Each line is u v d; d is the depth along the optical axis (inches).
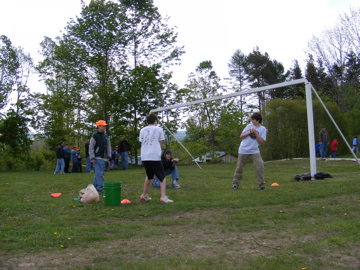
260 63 1872.5
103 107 987.3
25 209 247.8
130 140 951.0
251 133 327.9
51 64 1019.3
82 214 228.8
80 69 994.1
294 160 811.4
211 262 134.5
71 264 135.5
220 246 155.6
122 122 946.7
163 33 1010.1
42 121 1005.8
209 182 408.5
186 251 149.7
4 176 581.9
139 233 180.1
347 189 297.0
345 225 180.1
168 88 1010.1
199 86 1391.5
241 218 208.1
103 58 989.2
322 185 331.3
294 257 137.7
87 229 187.2
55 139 1003.9
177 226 194.9
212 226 191.8
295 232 173.5
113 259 140.8
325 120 993.5
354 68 1380.4
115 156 818.8
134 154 1059.3
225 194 299.6
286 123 975.6
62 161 687.7
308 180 392.8
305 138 976.3
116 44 980.6
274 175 480.1
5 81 1143.0
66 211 239.8
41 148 1337.4
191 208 241.8
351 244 151.5
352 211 218.1
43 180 474.3
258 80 1903.3
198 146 1003.9
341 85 1440.7
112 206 255.9
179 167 762.8
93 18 966.4
